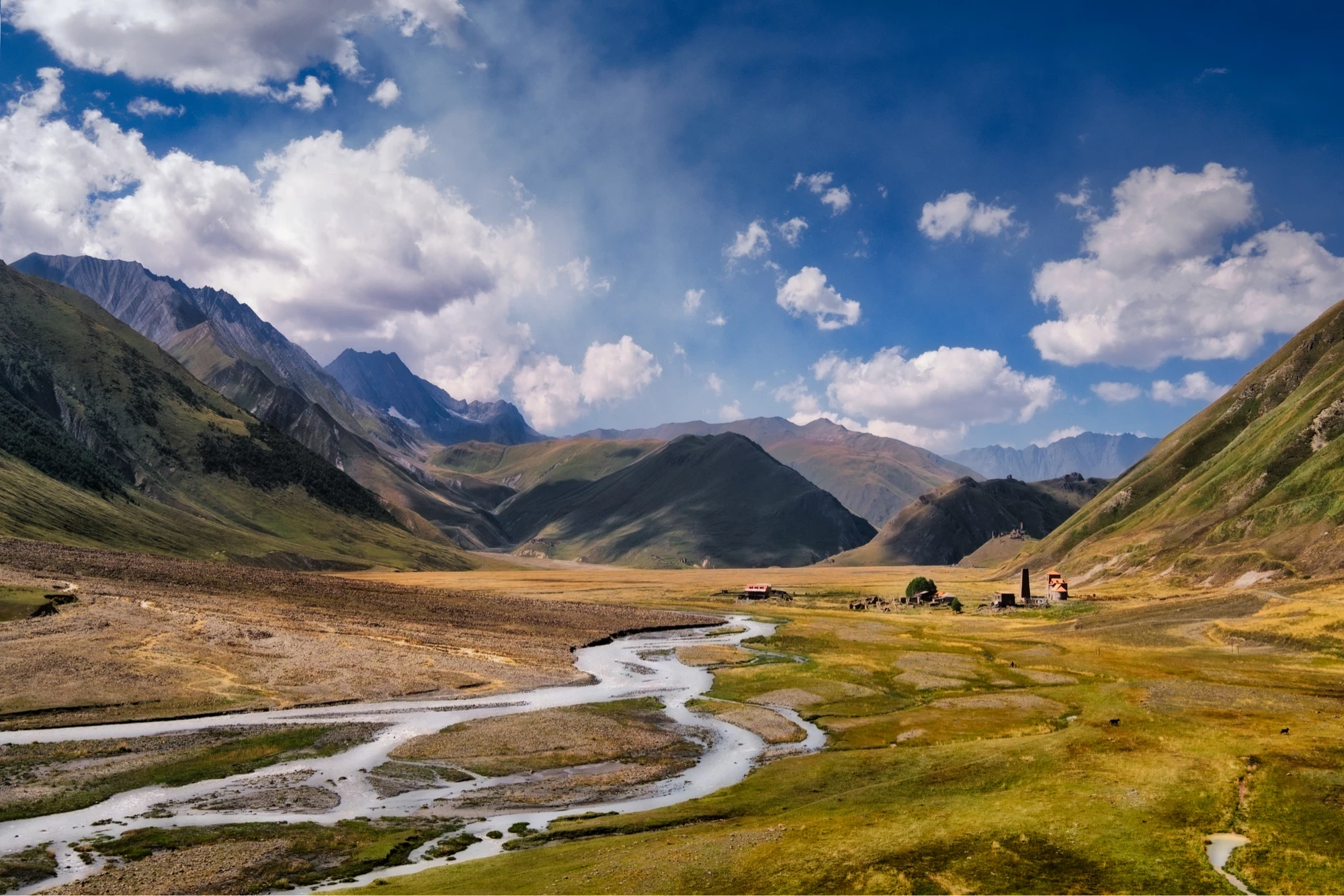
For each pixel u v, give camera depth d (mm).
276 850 50156
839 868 42219
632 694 101750
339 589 184500
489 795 62219
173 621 119625
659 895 40875
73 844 50625
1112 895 37594
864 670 115812
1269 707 74812
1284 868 39031
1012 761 60625
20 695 83000
